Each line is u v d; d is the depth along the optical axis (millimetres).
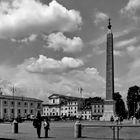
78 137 29312
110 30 80438
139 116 111812
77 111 183875
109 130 44344
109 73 81000
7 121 104875
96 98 189375
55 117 122500
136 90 121312
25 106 154250
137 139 27109
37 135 32406
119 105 131125
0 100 142375
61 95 198750
